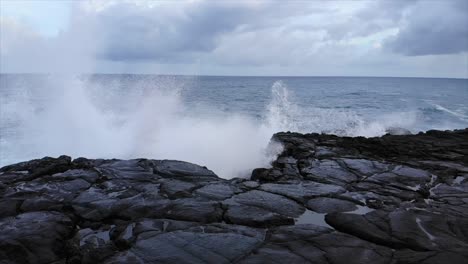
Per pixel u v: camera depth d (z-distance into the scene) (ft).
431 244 14.40
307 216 18.45
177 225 16.72
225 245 14.53
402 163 29.48
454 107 101.91
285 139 38.88
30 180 24.98
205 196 21.15
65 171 26.23
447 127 69.21
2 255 14.42
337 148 35.06
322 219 18.04
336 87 200.34
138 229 16.22
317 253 13.74
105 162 29.04
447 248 14.03
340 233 15.76
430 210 18.58
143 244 14.65
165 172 26.22
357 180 24.76
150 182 24.03
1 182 24.08
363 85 235.61
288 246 14.40
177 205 19.48
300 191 22.25
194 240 15.01
